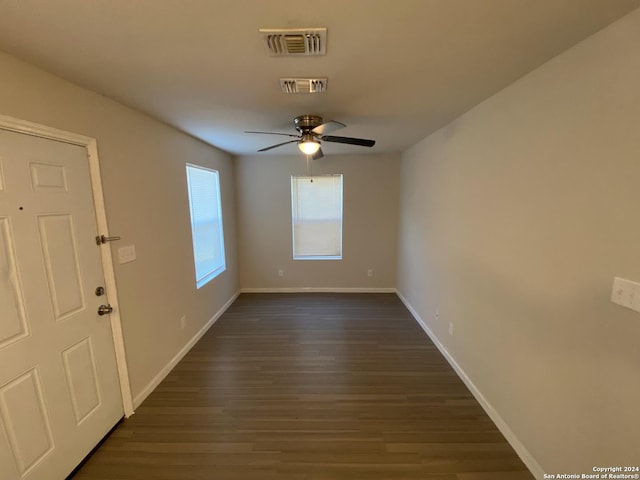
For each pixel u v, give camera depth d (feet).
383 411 7.16
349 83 5.81
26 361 4.75
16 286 4.61
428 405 7.36
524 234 5.64
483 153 7.06
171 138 9.12
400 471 5.57
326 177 15.76
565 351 4.71
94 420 6.05
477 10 3.57
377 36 4.14
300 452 6.00
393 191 15.51
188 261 10.20
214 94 6.31
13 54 4.48
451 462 5.75
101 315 6.26
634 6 3.48
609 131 3.91
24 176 4.72
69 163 5.53
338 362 9.39
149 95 6.32
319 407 7.32
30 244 4.81
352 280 16.34
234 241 15.44
